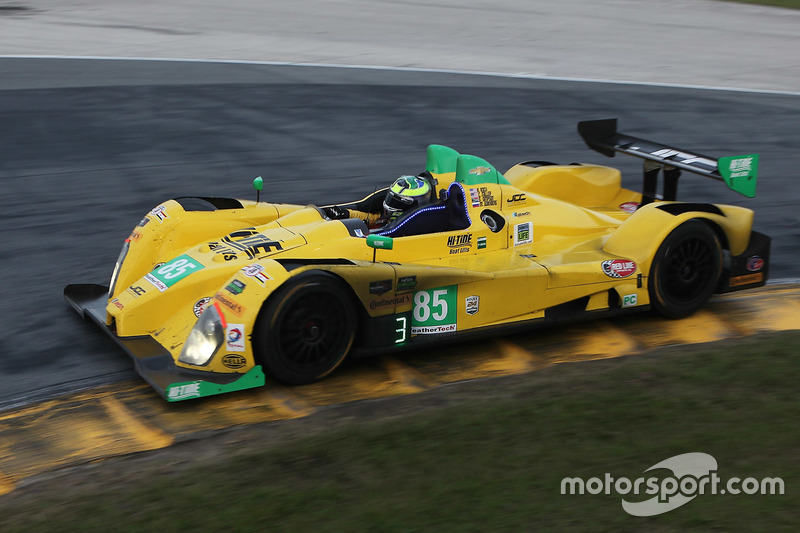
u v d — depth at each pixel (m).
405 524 9.52
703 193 26.30
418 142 31.27
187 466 11.37
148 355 13.74
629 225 16.89
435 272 14.61
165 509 10.02
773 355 14.20
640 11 62.84
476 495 10.09
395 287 14.27
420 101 37.00
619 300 16.14
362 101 36.75
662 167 20.09
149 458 11.75
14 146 29.28
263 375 13.59
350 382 14.23
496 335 15.49
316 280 13.55
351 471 10.75
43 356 15.28
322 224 15.85
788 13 63.66
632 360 14.57
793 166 29.22
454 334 15.04
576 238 17.72
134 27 51.81
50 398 13.76
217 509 9.95
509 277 15.33
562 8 62.97
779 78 43.88
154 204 24.39
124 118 33.06
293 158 29.05
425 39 51.19
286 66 43.00
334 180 26.88
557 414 12.11
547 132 32.97
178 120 33.06
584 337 16.14
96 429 12.72
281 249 15.36
